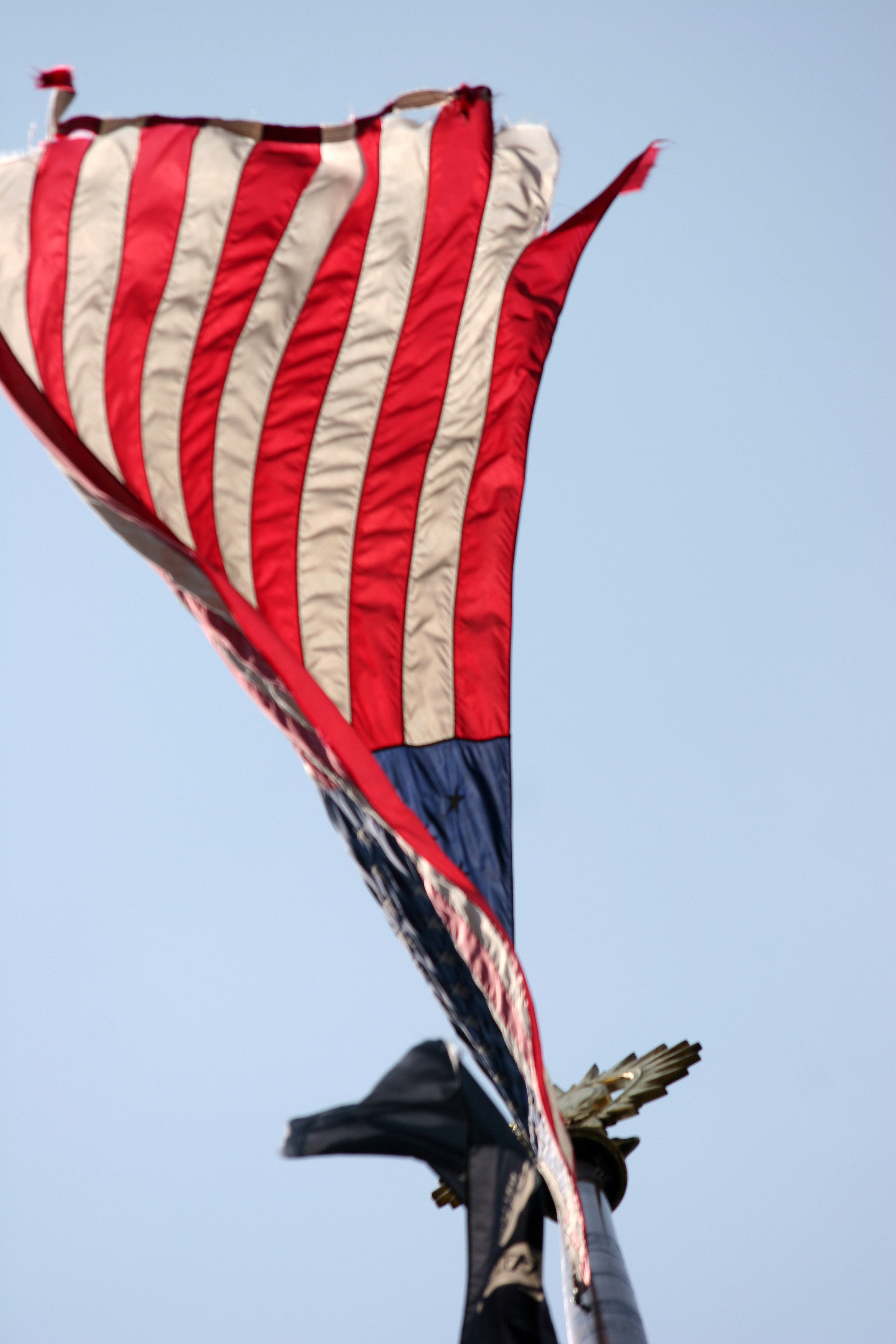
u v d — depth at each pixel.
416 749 74.50
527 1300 61.03
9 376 72.38
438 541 77.00
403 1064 69.56
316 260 77.62
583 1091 84.19
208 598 73.06
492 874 72.06
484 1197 64.94
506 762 74.56
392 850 71.38
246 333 76.56
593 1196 75.25
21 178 75.31
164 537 73.12
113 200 75.94
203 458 75.19
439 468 77.56
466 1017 67.50
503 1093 65.62
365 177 78.81
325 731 68.12
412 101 79.69
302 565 75.81
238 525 75.31
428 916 69.88
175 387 75.25
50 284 74.31
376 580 76.31
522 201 78.81
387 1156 66.69
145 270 75.62
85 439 73.12
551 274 78.69
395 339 77.88
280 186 77.81
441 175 78.94
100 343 74.44
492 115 79.44
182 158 77.31
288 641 75.00
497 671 76.00
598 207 78.50
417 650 75.88
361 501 76.62
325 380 77.00
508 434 78.06
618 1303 64.31
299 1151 66.88
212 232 76.88
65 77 75.44
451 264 78.50
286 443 76.44
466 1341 60.25
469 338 78.25
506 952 63.56
